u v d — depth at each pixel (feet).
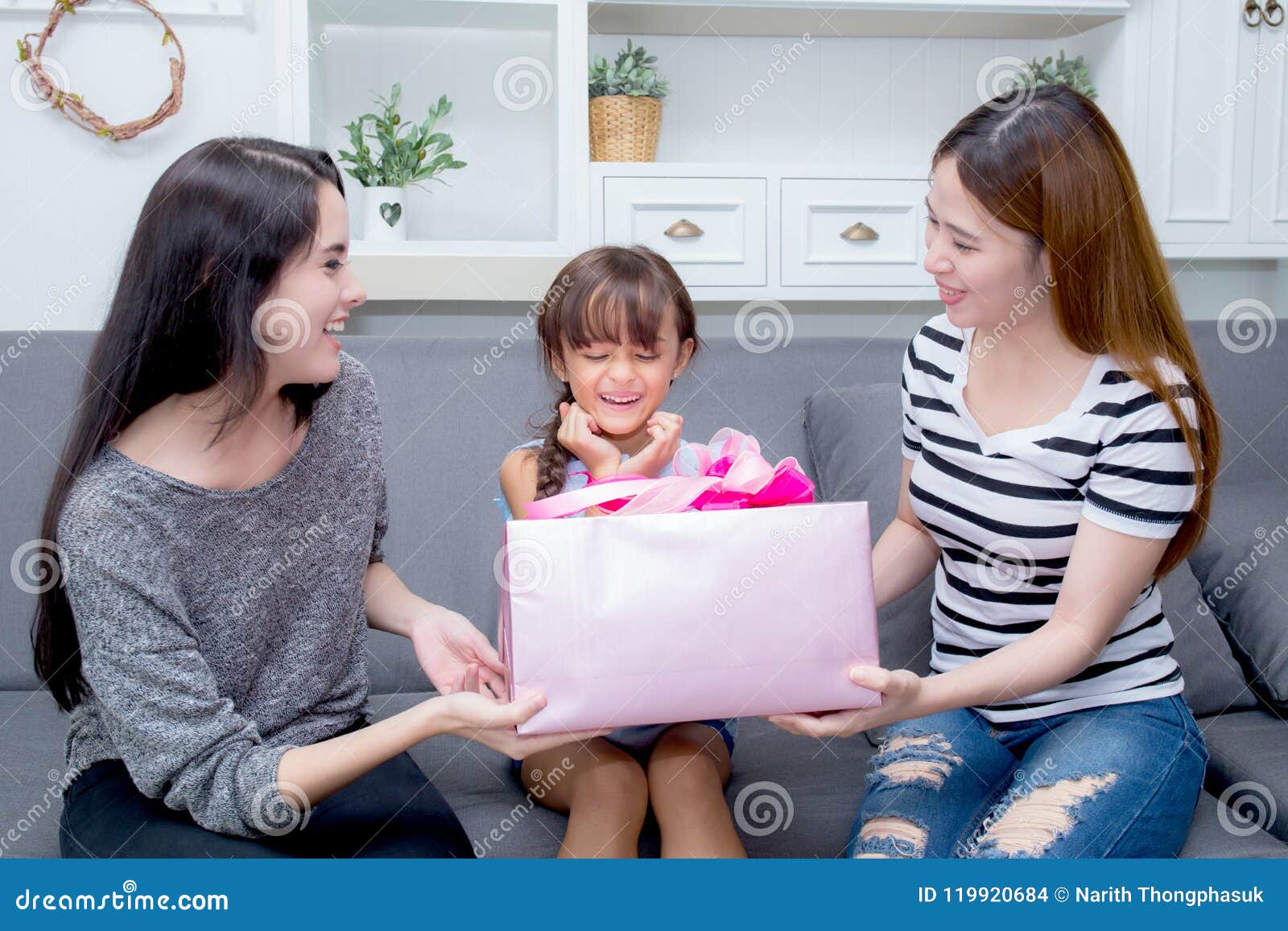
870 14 6.72
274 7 6.40
